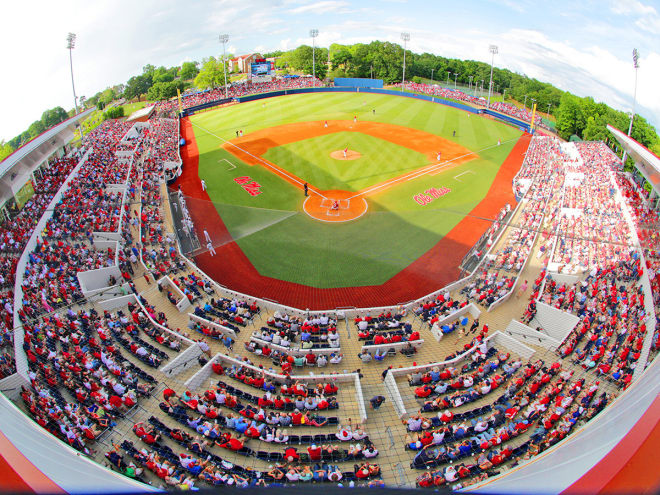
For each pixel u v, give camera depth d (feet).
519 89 411.75
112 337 81.87
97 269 103.14
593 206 139.13
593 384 68.80
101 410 62.49
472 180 182.50
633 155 157.48
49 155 174.19
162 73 609.42
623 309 86.79
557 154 203.62
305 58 454.81
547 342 80.89
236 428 61.82
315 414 65.82
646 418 34.09
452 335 88.38
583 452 35.24
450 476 52.80
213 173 194.59
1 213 124.67
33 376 68.28
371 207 157.79
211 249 129.90
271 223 146.61
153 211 146.10
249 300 102.12
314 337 86.79
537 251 119.85
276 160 208.13
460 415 64.08
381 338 82.89
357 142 233.35
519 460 56.39
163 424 62.28
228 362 78.38
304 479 53.06
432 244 132.77
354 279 116.26
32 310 87.25
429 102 335.88
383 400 68.59
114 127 270.67
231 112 314.76
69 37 207.82
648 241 112.98
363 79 406.21
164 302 99.30
